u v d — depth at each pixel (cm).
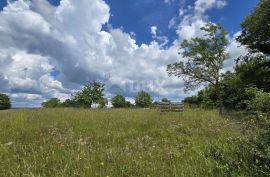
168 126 1310
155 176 543
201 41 3575
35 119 1467
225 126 1094
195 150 723
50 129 1134
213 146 723
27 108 2294
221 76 3603
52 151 724
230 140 731
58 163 629
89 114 1791
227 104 3531
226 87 3575
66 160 643
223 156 621
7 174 552
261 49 3641
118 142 919
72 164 612
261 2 3444
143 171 571
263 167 523
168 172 573
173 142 909
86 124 1363
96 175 548
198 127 1209
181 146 809
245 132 763
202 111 2417
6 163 632
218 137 875
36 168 591
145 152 754
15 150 769
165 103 2367
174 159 669
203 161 614
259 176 503
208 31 3534
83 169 571
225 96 3556
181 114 2022
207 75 3581
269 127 595
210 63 3597
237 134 842
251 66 3675
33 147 804
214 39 3534
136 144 874
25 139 955
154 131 1175
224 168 554
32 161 654
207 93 4162
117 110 2312
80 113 1841
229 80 3572
